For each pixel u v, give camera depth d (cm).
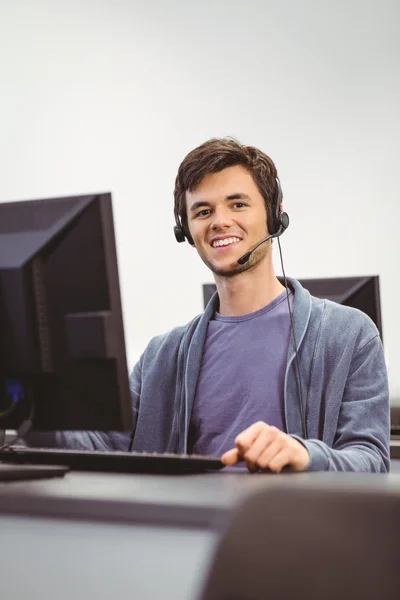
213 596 70
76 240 143
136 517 104
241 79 454
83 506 107
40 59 468
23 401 150
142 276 460
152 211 460
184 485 121
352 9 442
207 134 457
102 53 464
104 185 465
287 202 452
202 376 188
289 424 177
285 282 196
